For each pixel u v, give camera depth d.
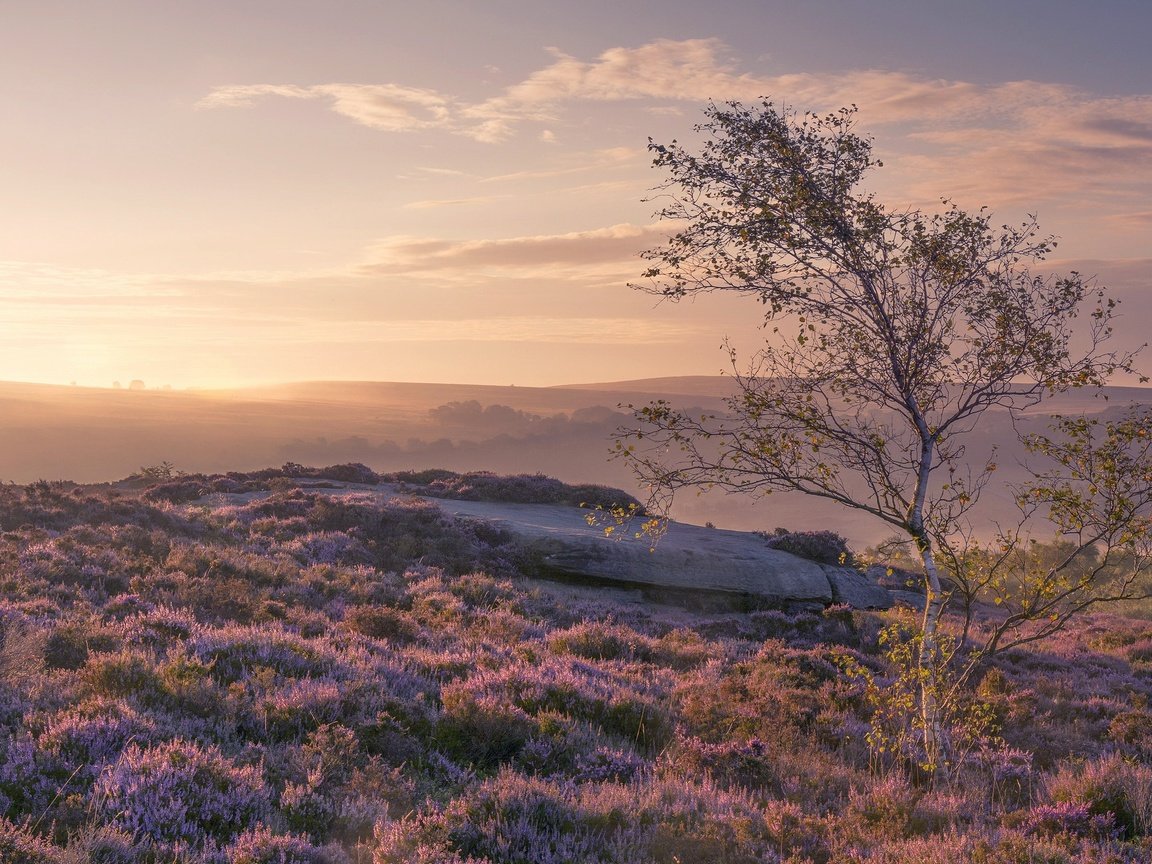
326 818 7.07
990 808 9.73
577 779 8.98
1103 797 9.34
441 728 9.76
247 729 9.22
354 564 26.44
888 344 10.41
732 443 10.45
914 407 10.64
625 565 30.27
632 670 16.27
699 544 32.84
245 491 39.06
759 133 10.38
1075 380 10.12
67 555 19.67
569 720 10.77
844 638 24.72
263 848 5.92
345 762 8.38
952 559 10.75
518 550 30.67
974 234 10.32
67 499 27.17
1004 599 10.73
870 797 9.33
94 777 7.07
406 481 44.03
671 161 10.58
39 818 6.11
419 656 14.01
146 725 8.30
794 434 10.54
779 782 10.06
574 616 24.20
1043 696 17.34
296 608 17.94
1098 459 10.02
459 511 35.94
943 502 10.65
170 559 20.98
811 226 10.24
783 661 17.62
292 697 9.80
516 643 17.39
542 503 40.31
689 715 12.59
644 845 7.00
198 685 9.98
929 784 10.50
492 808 7.32
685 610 29.39
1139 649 26.12
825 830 8.07
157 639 12.74
